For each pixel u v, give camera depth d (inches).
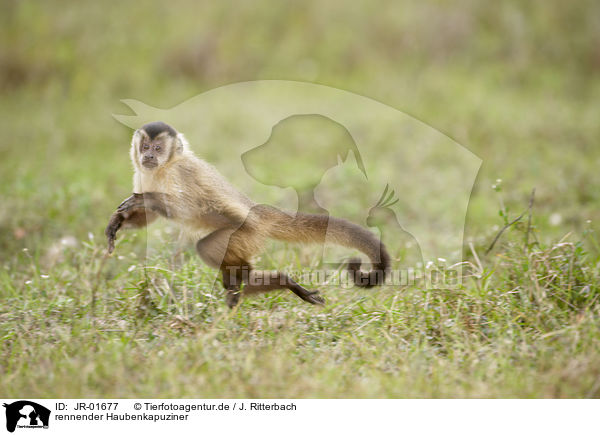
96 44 1679.4
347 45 1651.1
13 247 778.8
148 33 1721.2
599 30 1648.6
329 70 1595.7
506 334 526.0
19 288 650.2
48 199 879.1
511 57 1621.6
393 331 548.4
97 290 622.5
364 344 520.7
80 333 541.3
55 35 1695.4
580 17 1701.5
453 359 497.7
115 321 565.0
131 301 586.2
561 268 589.9
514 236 658.2
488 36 1680.6
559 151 1108.5
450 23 1660.9
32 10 1754.4
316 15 1727.4
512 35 1660.9
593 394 453.7
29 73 1589.6
